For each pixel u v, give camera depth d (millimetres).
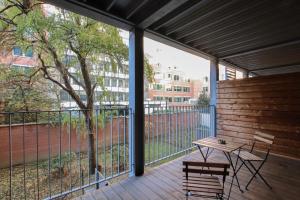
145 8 2645
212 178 1989
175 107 4172
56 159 5488
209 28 3396
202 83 22141
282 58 5484
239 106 4617
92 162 5309
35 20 4527
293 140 3695
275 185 2623
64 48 5121
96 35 5102
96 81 5789
